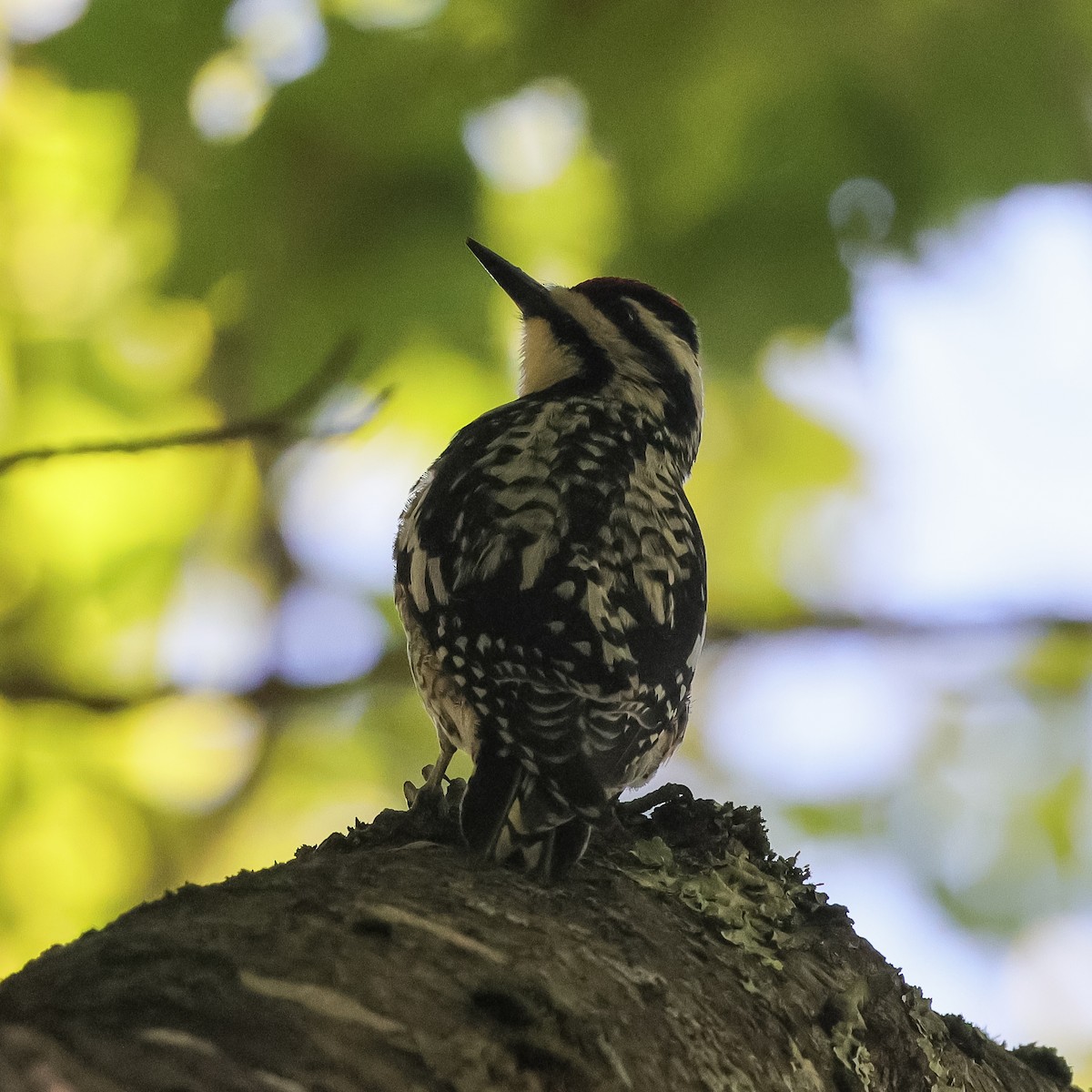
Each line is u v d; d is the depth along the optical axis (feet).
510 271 33.42
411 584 24.03
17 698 41.93
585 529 23.49
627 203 38.40
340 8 37.45
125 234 38.81
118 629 45.21
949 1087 17.90
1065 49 37.32
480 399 39.86
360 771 48.93
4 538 44.52
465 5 37.11
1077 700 48.85
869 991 17.51
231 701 43.68
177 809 47.44
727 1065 14.82
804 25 36.63
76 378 42.63
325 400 39.09
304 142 37.55
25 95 40.29
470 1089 12.51
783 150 38.04
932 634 46.16
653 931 16.05
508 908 15.19
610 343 32.09
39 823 45.44
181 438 22.84
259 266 38.04
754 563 48.24
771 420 46.32
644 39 36.88
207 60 37.06
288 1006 12.48
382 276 38.34
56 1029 11.48
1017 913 48.01
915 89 37.73
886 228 38.60
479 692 21.21
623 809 19.38
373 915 14.11
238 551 46.16
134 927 13.78
